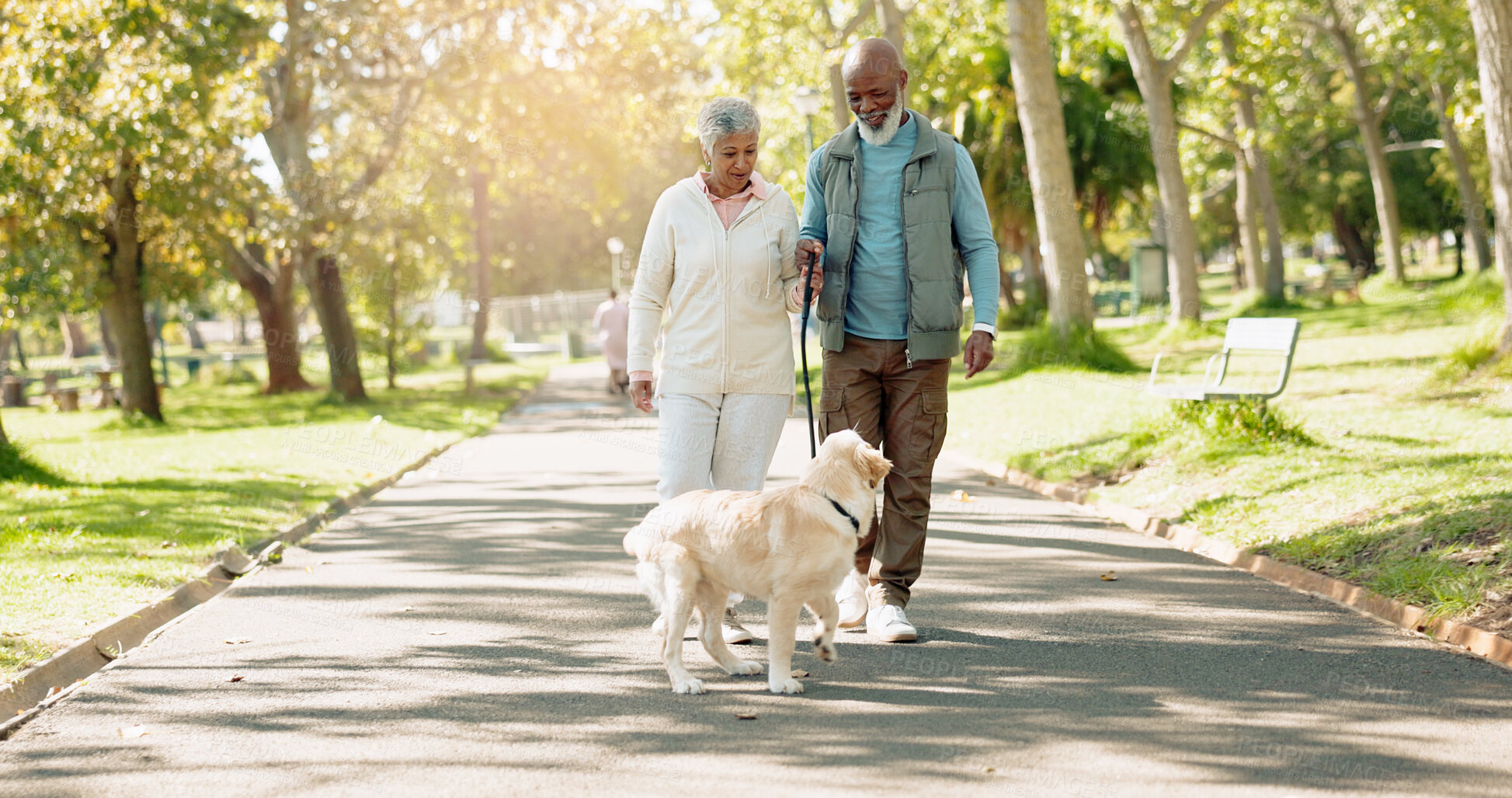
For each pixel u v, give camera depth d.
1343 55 34.22
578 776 3.68
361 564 7.64
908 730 4.07
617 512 9.78
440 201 26.94
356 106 24.48
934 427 5.34
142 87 16.47
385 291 26.58
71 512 9.21
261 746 4.02
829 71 23.73
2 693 4.48
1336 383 14.27
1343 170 47.44
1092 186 30.92
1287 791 3.47
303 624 5.91
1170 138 23.64
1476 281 22.86
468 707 4.44
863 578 5.56
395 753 3.93
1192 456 9.44
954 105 29.91
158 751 3.98
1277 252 33.31
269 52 20.72
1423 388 12.40
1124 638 5.29
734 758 3.81
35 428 21.05
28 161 15.18
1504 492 6.48
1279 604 5.89
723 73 26.20
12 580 6.38
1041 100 18.47
